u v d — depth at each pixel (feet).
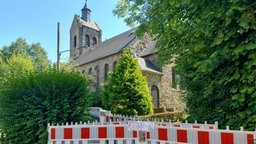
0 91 27.78
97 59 109.09
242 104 12.21
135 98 59.57
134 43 98.17
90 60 114.52
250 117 11.87
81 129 16.34
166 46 23.57
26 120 26.03
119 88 60.39
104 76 105.50
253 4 11.39
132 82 60.75
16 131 25.95
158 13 23.94
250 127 12.51
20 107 26.53
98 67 110.11
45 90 26.99
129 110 57.82
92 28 155.12
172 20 20.86
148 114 59.36
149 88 83.66
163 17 23.15
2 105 26.89
